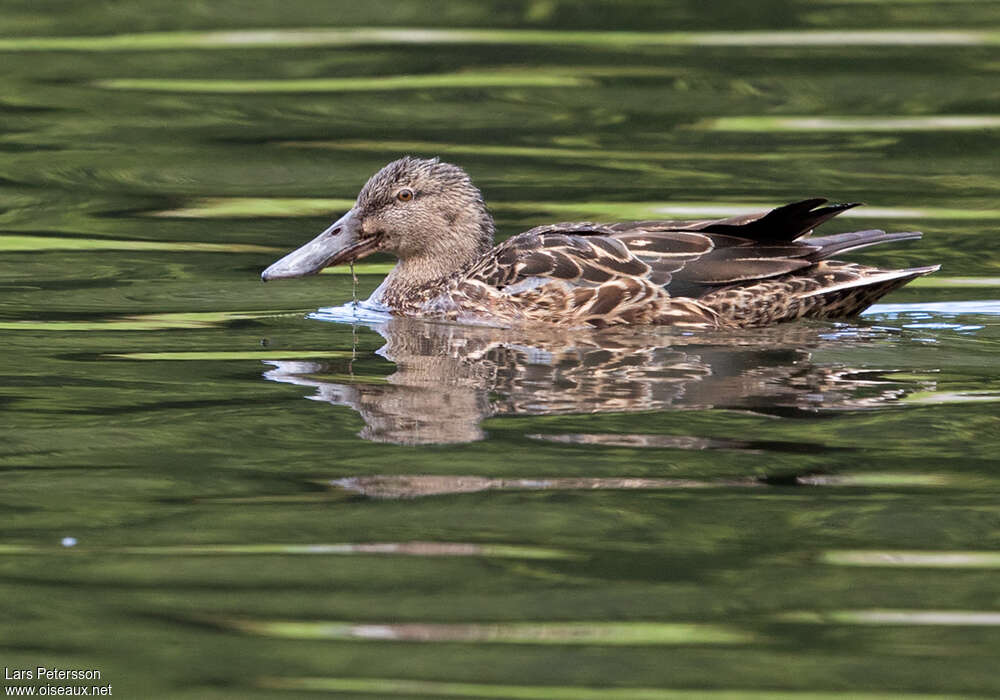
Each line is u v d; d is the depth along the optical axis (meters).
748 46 26.56
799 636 7.76
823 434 10.70
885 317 14.43
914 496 9.52
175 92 24.28
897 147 21.20
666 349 13.15
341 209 19.03
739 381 12.05
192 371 12.48
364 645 7.66
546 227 15.16
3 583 8.34
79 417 11.18
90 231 18.02
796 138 21.73
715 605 8.12
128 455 10.33
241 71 25.45
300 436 10.71
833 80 24.39
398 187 15.84
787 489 9.66
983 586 8.31
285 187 19.97
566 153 21.11
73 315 14.50
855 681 7.26
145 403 11.53
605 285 14.17
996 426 10.84
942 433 10.70
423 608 8.07
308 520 9.20
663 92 23.94
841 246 14.35
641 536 8.96
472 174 20.12
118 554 8.73
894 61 25.42
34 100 23.78
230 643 7.68
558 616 7.98
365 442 10.58
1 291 15.41
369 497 9.56
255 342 13.58
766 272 14.04
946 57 25.56
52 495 9.59
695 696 7.18
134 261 16.78
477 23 28.55
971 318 14.32
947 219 18.11
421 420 11.06
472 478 9.87
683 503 9.45
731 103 23.41
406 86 24.50
